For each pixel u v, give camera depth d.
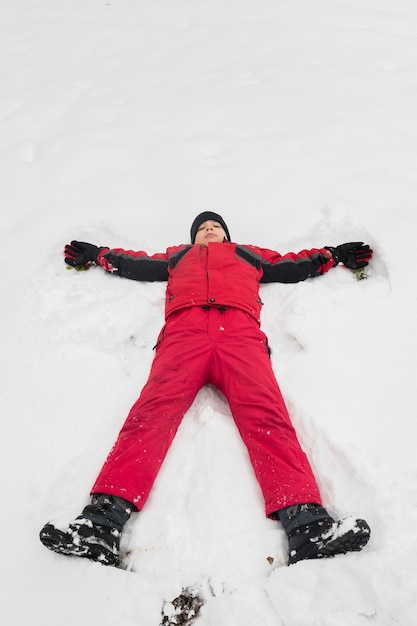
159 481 1.62
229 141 3.34
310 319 2.12
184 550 1.45
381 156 3.07
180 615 1.34
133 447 1.59
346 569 1.35
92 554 1.41
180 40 4.78
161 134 3.44
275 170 3.03
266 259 2.36
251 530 1.50
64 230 2.65
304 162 3.08
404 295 2.16
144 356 2.10
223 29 4.86
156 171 3.11
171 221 2.77
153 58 4.52
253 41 4.61
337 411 1.79
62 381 1.98
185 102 3.78
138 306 2.24
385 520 1.44
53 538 1.38
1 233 2.67
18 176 3.11
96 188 2.98
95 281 2.38
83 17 5.33
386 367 1.93
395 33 4.75
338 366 1.94
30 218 2.76
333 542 1.35
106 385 1.97
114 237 2.69
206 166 3.13
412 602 1.27
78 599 1.37
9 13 5.50
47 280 2.37
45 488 1.65
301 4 5.27
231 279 2.12
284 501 1.47
